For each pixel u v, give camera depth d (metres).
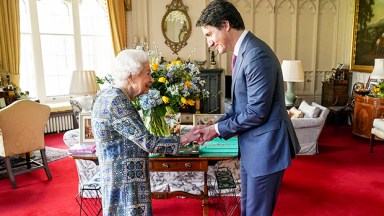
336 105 6.99
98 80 2.43
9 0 5.73
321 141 5.69
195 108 7.25
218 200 3.09
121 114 1.45
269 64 1.48
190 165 2.39
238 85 1.59
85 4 7.10
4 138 3.56
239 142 1.67
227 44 1.59
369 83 6.35
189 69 2.34
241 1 7.71
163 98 2.18
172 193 2.71
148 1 7.53
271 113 1.55
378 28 6.21
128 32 7.56
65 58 6.96
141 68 1.51
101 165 1.54
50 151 5.18
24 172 3.89
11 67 5.87
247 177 1.67
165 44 7.70
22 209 3.16
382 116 5.25
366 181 3.80
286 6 7.79
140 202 1.56
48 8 6.60
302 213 3.01
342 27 7.86
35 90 6.60
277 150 1.54
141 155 1.57
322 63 8.07
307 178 3.90
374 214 2.98
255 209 1.63
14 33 5.85
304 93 8.10
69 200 3.35
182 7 7.59
